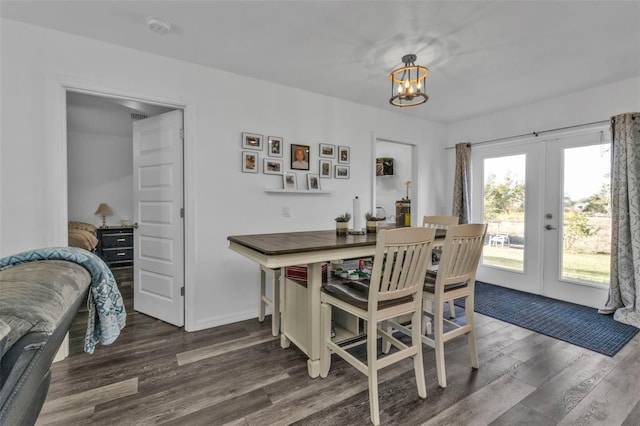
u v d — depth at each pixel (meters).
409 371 1.92
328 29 2.04
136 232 2.88
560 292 3.35
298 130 3.09
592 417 1.50
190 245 2.53
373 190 3.64
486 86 3.00
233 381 1.80
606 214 3.04
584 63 2.52
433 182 4.31
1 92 1.90
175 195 2.59
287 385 1.76
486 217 4.05
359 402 1.61
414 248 1.59
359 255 1.87
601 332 2.48
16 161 1.94
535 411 1.54
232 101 2.72
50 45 2.03
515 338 2.38
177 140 2.56
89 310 0.90
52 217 2.03
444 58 2.43
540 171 3.50
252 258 1.79
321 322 1.84
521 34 2.09
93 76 2.16
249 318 2.83
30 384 0.59
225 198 2.69
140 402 1.60
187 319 2.54
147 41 2.20
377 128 3.70
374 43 2.21
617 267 2.81
